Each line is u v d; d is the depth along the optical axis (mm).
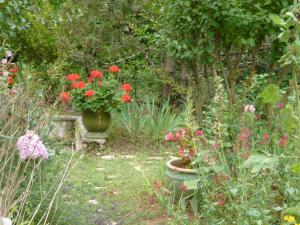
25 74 6191
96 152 8508
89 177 6719
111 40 10836
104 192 6227
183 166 5734
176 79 10625
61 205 4723
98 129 8812
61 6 10836
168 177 5516
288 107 3641
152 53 10898
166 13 6633
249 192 4242
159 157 8250
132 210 5602
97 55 11234
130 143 9008
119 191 6277
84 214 5352
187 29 6273
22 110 4109
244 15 5824
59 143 5379
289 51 3537
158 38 7617
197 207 5035
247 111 5543
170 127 9016
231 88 6441
